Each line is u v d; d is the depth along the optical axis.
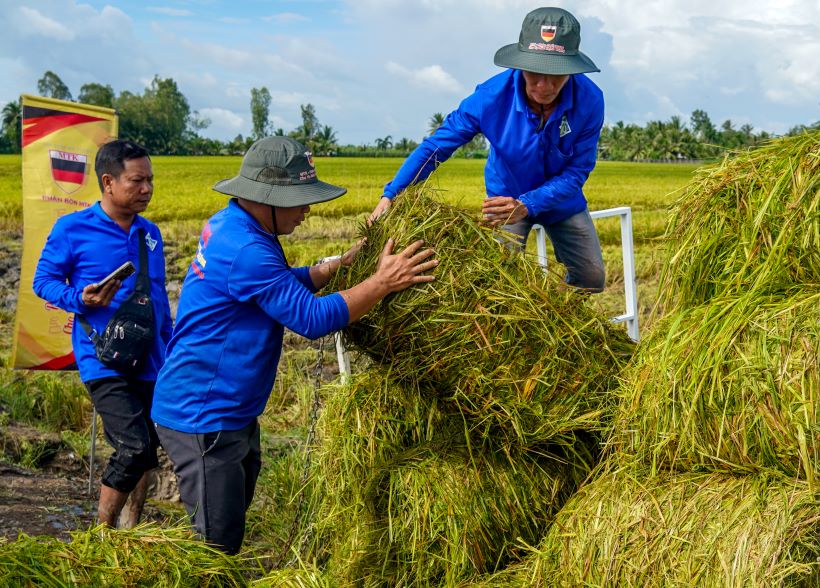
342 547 3.44
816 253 2.56
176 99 128.12
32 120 4.79
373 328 3.06
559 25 3.53
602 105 3.96
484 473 3.16
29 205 4.80
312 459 3.90
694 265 2.86
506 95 3.87
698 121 102.56
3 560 2.48
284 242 15.48
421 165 3.95
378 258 3.04
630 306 4.85
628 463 2.77
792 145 2.71
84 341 3.83
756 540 2.33
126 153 3.83
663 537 2.51
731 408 2.48
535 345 2.97
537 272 3.11
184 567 2.71
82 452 5.40
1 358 7.35
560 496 3.24
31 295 4.85
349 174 46.16
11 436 5.26
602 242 14.79
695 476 2.60
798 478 2.42
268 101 134.50
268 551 4.11
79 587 2.51
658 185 36.41
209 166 55.91
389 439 3.37
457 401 3.10
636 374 2.83
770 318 2.47
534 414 3.01
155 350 3.90
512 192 4.17
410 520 3.11
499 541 3.13
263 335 3.09
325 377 6.84
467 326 2.93
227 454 3.13
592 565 2.63
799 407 2.35
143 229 3.96
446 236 3.02
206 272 3.02
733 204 2.79
